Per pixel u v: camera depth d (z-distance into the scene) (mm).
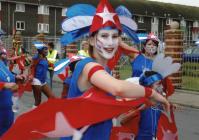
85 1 61531
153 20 69812
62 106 2840
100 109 2877
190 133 9023
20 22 58531
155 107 4844
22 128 2863
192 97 14562
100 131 3051
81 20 3277
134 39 3795
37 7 60125
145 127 4887
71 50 19812
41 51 11008
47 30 60938
